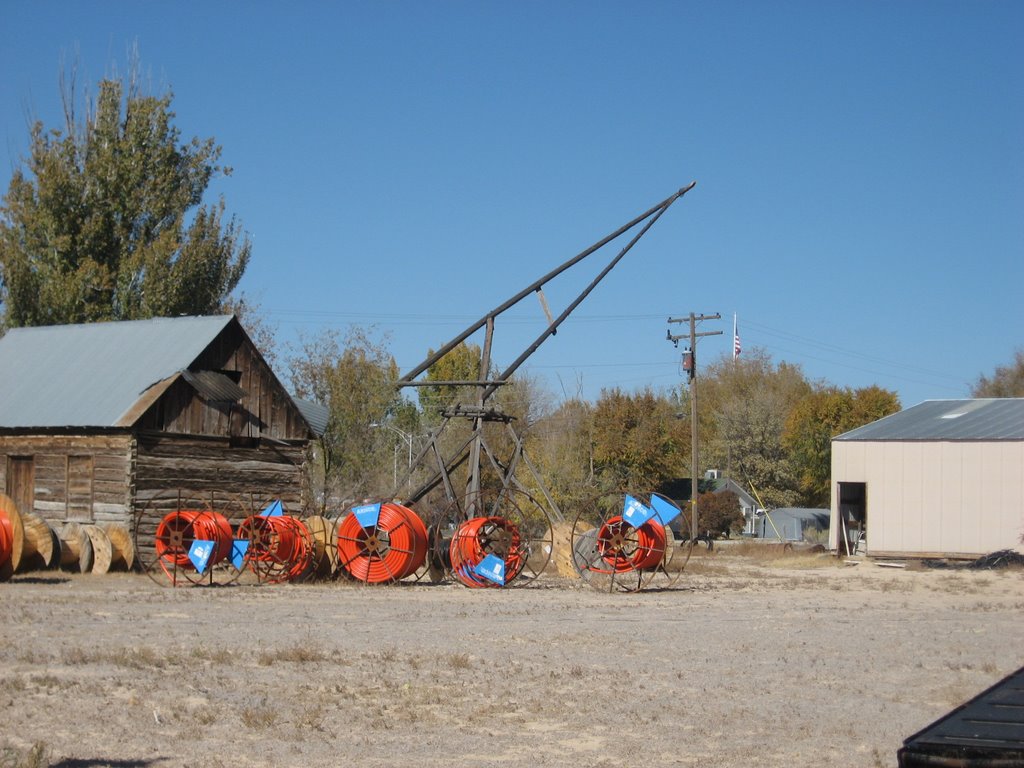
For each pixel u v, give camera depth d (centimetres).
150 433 3078
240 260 5075
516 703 1182
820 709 1175
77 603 2095
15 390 3347
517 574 2773
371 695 1216
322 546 2798
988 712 489
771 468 8131
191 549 2591
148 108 4853
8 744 974
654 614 2094
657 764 942
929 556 4166
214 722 1074
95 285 4681
